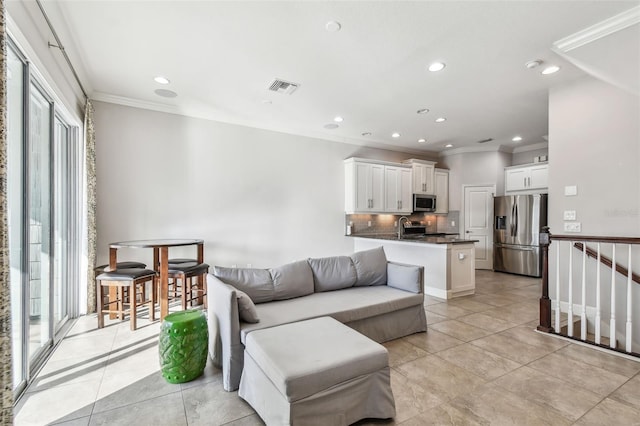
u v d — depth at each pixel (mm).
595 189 3191
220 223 4621
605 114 3121
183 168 4336
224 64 3049
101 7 2205
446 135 5730
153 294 3338
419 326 3053
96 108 3785
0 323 1156
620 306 3047
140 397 1944
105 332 2998
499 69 3117
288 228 5266
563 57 2818
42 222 2512
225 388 2041
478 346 2721
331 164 5805
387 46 2707
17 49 1879
